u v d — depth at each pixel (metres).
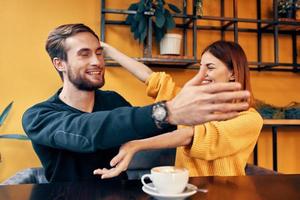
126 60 1.63
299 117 1.98
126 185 0.81
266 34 2.20
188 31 2.10
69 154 1.03
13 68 1.94
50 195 0.71
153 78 1.54
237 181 0.85
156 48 2.01
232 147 1.07
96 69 1.05
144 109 0.62
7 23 1.94
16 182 1.30
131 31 1.92
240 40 2.16
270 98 2.19
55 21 1.98
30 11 1.96
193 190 0.73
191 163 1.15
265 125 1.99
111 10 1.89
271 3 2.21
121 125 0.63
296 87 2.22
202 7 2.01
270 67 2.12
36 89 1.96
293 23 1.99
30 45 1.96
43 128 0.83
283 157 2.20
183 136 0.97
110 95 1.30
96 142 0.66
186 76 2.09
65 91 1.09
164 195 0.67
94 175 1.04
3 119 1.85
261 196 0.71
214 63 1.31
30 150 1.95
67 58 1.04
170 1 2.07
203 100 0.53
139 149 0.90
